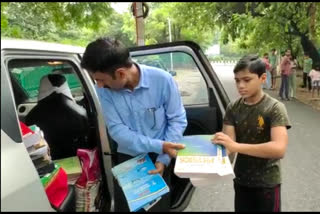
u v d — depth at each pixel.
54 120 2.85
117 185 2.08
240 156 2.07
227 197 3.64
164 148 1.88
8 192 1.35
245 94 1.91
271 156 1.82
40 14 8.44
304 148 5.50
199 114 2.91
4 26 5.86
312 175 4.36
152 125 1.97
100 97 1.98
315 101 10.84
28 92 3.40
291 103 10.65
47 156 2.05
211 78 2.88
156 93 1.94
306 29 13.52
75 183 2.39
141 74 1.89
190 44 2.82
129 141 1.91
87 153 2.45
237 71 1.91
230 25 15.83
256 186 2.04
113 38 1.77
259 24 12.98
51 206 1.70
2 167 1.36
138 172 1.91
